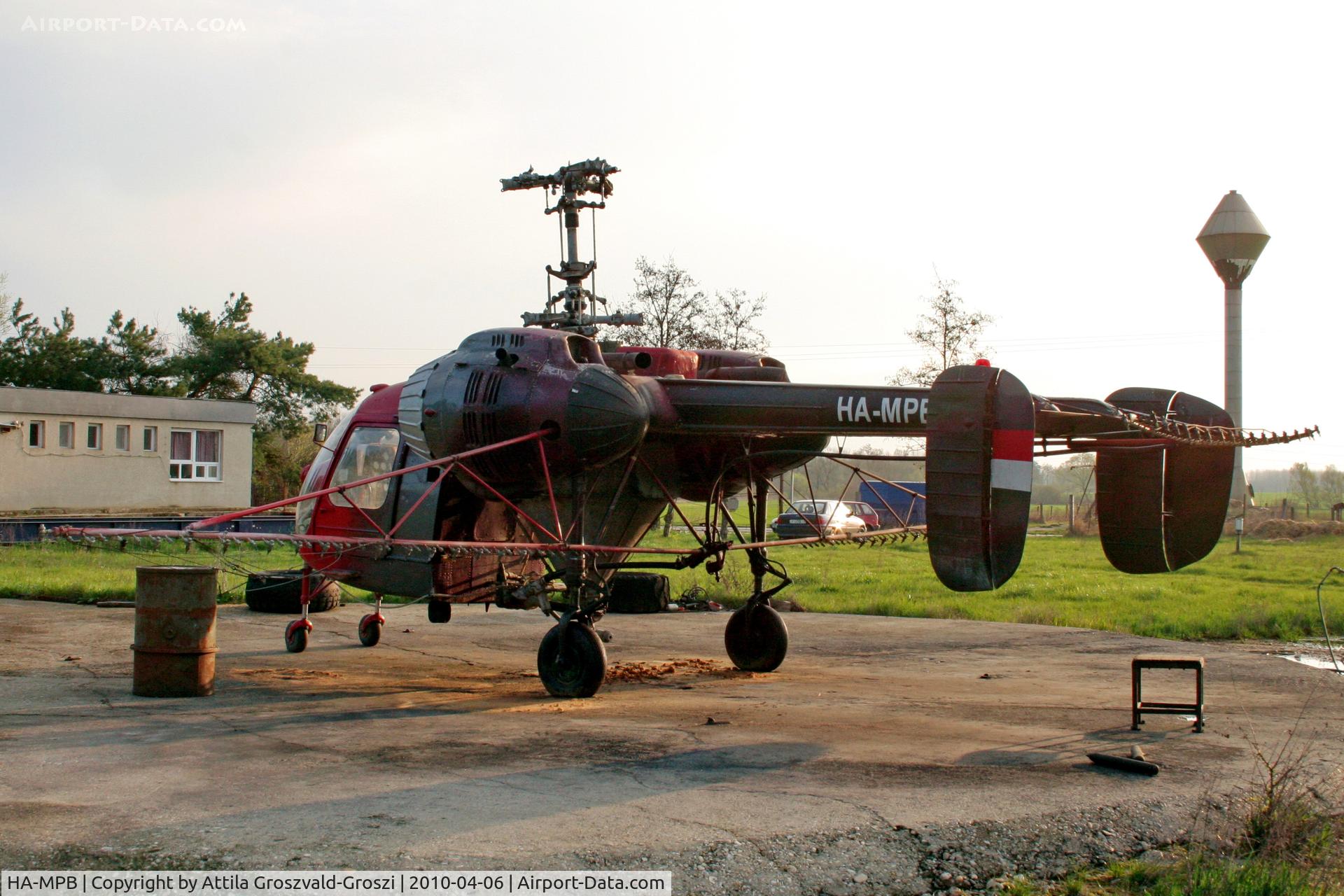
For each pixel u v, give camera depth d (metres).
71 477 36.50
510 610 15.95
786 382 9.47
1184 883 4.58
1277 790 5.60
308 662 10.84
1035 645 12.12
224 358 48.72
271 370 49.56
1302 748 6.64
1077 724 7.38
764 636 10.12
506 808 5.18
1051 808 5.31
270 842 4.68
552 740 6.72
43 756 6.26
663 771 5.91
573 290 10.60
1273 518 53.72
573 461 8.28
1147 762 6.03
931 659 11.11
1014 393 6.95
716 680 9.62
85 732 7.01
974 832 5.01
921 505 32.16
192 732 7.02
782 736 6.84
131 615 14.30
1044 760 6.23
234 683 9.33
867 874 4.59
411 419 9.12
